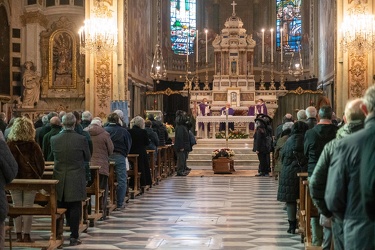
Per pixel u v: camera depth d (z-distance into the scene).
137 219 12.09
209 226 11.28
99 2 22.72
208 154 25.55
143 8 31.83
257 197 15.55
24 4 26.66
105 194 12.02
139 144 15.95
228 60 32.53
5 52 25.45
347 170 4.25
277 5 38.00
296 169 10.29
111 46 22.77
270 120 21.48
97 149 11.68
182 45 37.81
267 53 37.44
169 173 21.88
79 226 10.27
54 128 11.48
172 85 36.72
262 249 9.20
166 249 9.20
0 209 6.52
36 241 9.53
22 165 8.88
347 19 22.31
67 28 26.78
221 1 38.25
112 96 23.16
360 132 4.24
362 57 22.77
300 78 36.47
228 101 31.45
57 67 26.83
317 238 8.63
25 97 26.14
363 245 4.12
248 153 25.50
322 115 8.29
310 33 35.91
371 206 3.87
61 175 9.32
